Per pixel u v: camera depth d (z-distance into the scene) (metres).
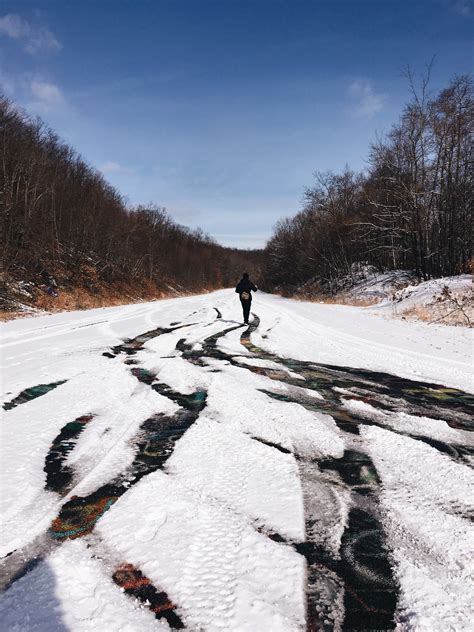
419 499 2.70
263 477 2.98
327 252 42.16
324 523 2.42
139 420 4.14
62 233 30.17
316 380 5.82
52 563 2.05
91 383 5.48
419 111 23.41
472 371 6.46
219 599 1.82
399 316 14.94
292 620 1.71
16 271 21.08
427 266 26.22
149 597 1.84
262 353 7.74
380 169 28.44
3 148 26.48
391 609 1.78
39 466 3.13
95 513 2.50
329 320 13.73
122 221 41.06
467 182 24.33
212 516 2.47
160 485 2.84
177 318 14.08
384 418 4.31
